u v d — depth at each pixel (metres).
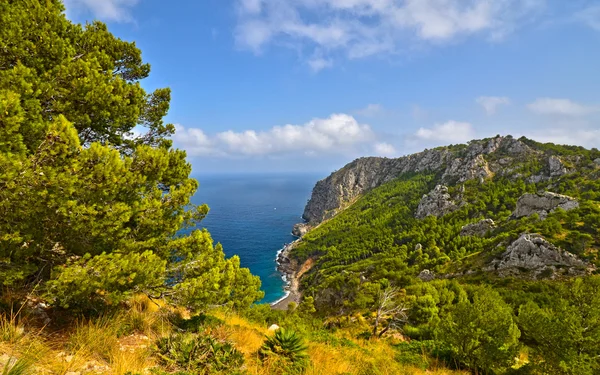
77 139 5.58
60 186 5.25
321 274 102.94
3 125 4.91
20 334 4.82
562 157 121.19
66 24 8.02
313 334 14.05
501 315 14.80
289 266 120.75
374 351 14.02
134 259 6.01
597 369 13.15
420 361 13.95
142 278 6.22
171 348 6.15
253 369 6.54
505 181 125.62
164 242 8.45
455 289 47.50
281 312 30.39
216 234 163.00
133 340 6.50
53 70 6.84
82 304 6.50
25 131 5.86
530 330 14.67
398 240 118.56
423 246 101.50
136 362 5.34
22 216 5.24
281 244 151.00
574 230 59.84
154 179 7.73
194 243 8.53
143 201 7.40
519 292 44.69
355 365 9.86
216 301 8.52
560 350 13.40
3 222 5.30
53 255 6.38
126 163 6.59
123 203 6.33
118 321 6.71
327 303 76.69
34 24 6.94
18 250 5.58
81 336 5.46
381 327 32.16
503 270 56.75
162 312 8.52
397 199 172.12
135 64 10.54
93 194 5.90
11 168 4.70
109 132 8.61
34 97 6.07
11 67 6.59
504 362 13.90
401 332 29.48
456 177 152.62
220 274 8.59
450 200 127.31
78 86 6.79
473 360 14.41
